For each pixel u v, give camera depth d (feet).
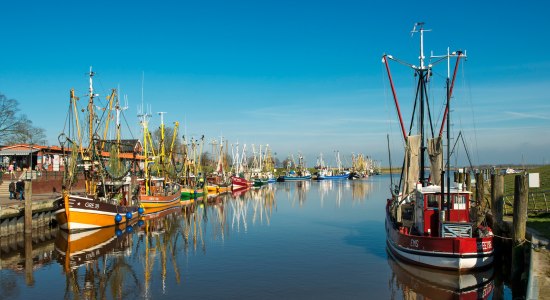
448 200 87.40
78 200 138.31
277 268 97.09
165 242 131.64
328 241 129.29
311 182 579.07
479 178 114.32
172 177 270.87
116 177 164.14
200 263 102.89
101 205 145.48
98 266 101.35
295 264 100.58
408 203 110.32
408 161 110.63
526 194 74.49
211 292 80.23
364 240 130.72
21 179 184.96
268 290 81.00
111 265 102.17
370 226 159.63
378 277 88.99
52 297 78.89
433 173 106.73
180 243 129.59
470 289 80.38
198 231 153.07
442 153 104.94
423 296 76.74
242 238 136.87
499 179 94.27
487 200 119.75
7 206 132.57
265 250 116.98
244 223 172.35
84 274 94.32
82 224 140.36
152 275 92.63
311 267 97.55
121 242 131.54
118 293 80.69
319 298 76.18
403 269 92.89
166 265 101.40
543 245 78.38
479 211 105.40
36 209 143.13
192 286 84.28
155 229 158.71
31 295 79.97
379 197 297.33
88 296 79.20
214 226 165.37
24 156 233.96
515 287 74.08
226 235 143.33
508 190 167.02
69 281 88.79
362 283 84.99
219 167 399.24
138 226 166.50
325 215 195.11
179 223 175.22
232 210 223.51
